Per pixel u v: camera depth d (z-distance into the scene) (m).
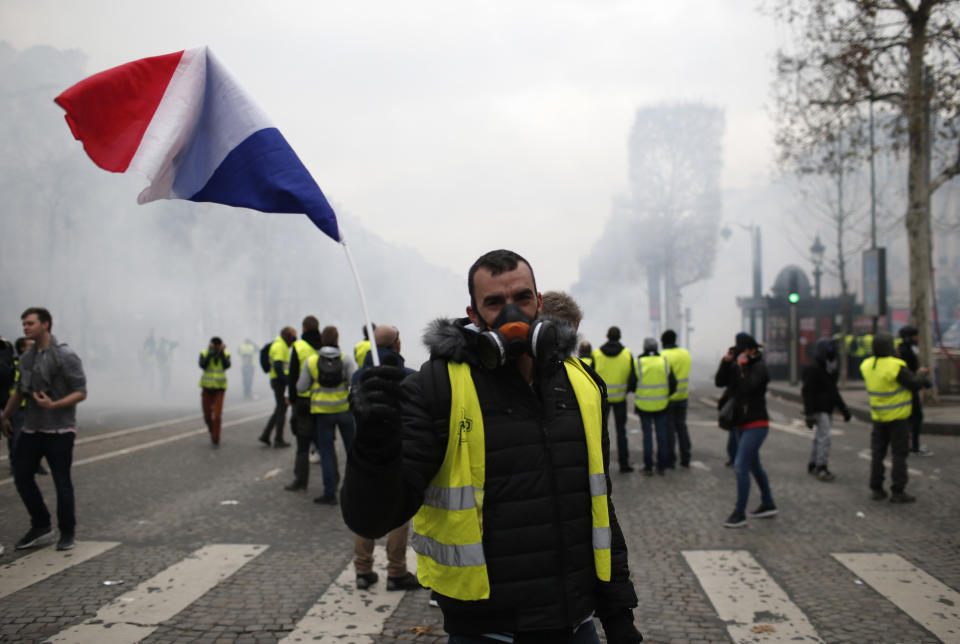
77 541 5.91
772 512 6.72
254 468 9.29
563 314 3.82
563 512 1.99
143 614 4.36
